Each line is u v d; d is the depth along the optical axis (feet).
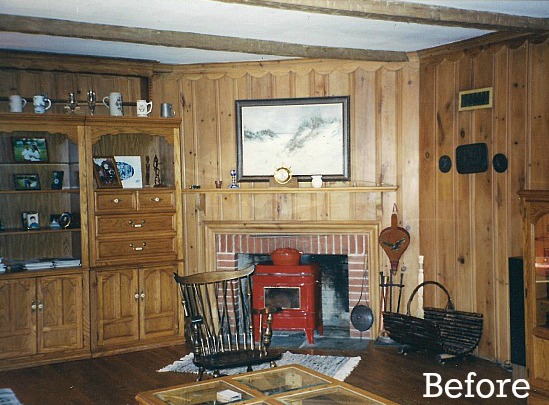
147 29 15.80
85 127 18.62
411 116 19.43
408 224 19.60
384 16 13.30
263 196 20.65
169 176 20.85
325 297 21.21
